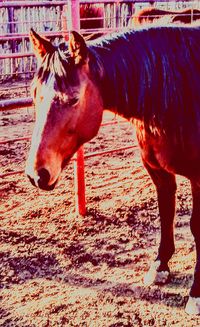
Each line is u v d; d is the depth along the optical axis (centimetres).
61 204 429
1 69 1013
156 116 236
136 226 383
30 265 329
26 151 596
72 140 217
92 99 218
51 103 205
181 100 234
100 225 386
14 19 1035
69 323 265
